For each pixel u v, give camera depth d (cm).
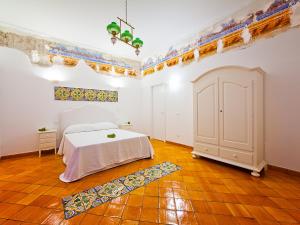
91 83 459
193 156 331
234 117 262
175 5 282
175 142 452
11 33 337
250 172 254
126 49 477
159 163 302
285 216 154
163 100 501
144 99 569
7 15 302
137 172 260
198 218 153
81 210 165
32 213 160
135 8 287
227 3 282
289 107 245
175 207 170
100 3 271
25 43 354
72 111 411
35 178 239
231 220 150
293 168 243
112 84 506
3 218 153
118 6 280
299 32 232
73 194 195
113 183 223
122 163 294
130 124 517
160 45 466
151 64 531
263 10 267
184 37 411
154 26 353
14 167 283
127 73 544
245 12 291
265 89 267
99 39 409
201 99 309
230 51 316
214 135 291
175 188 209
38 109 369
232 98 263
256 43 278
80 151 240
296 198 183
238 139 258
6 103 330
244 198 185
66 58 413
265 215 156
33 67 363
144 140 331
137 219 152
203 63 369
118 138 304
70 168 234
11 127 336
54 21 325
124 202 179
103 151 267
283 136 251
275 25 254
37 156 349
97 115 457
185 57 413
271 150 264
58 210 164
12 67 336
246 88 248
